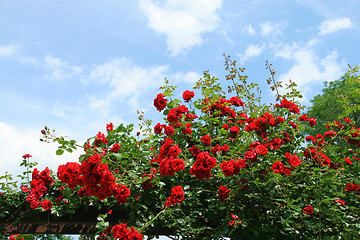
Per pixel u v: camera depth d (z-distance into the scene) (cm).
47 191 367
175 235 325
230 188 324
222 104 389
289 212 312
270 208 309
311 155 356
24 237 453
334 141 425
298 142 386
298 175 336
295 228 309
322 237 321
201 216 333
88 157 246
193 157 354
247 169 308
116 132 369
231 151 332
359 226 323
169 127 366
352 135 394
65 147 245
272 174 306
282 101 405
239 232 312
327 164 355
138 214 317
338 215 319
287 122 378
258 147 297
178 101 379
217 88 400
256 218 316
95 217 354
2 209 361
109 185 253
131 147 363
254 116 374
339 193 331
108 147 370
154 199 327
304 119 421
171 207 313
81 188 339
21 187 371
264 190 313
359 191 360
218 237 294
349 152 420
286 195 311
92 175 245
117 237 266
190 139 377
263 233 319
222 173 302
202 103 382
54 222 356
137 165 351
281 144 374
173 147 306
